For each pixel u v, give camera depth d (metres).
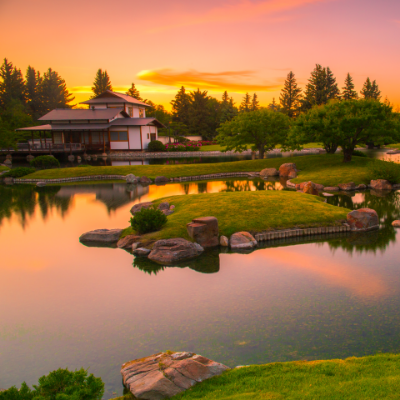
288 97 115.50
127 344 9.77
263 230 19.05
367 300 11.80
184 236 17.97
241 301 12.01
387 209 24.42
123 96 81.75
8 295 13.01
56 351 9.59
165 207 23.31
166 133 95.56
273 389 6.41
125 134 73.81
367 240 18.17
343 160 41.84
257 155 69.69
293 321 10.61
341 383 6.41
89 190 35.09
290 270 14.59
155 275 14.48
